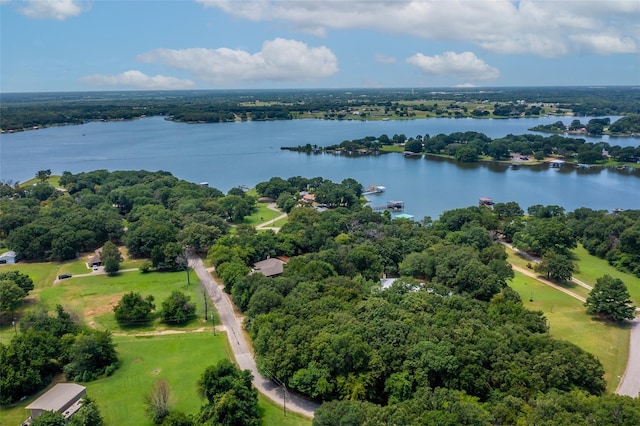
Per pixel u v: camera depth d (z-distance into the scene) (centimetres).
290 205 19112
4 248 14562
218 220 15638
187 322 9719
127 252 14438
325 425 5575
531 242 13812
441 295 9506
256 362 7694
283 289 9506
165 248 12888
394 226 14400
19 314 10056
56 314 9756
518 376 6438
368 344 7144
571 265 11856
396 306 8462
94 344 7756
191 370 7881
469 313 8269
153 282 12000
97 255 13600
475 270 10262
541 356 6788
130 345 8756
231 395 6197
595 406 5428
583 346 8744
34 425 5925
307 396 7125
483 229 13662
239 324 9594
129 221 17525
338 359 6756
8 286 9725
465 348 6862
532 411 5609
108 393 7225
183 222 15525
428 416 5381
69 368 7631
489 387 6494
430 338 7206
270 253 12950
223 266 11531
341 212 16725
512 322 8256
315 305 8444
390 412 5609
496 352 6869
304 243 13425
